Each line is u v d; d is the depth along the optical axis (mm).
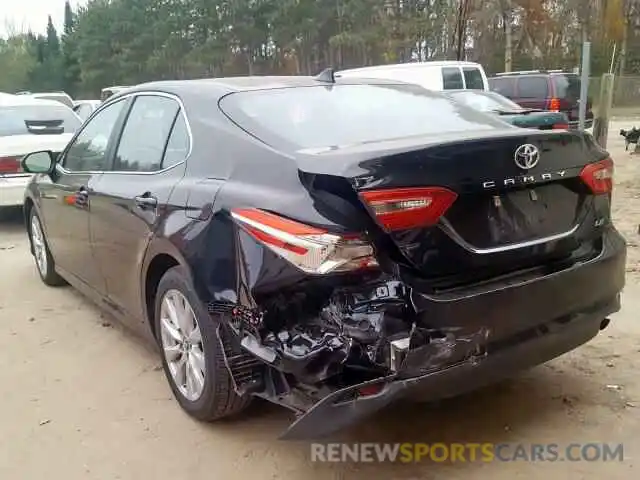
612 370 4070
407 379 2738
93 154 4867
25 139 8680
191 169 3611
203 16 41969
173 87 4141
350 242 2729
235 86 3895
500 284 2969
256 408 3783
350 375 2803
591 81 27094
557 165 3148
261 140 3324
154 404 3914
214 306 3168
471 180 2877
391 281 2779
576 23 35688
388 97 4000
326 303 2820
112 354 4652
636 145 15742
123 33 48406
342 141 3314
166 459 3363
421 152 2816
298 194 2902
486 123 3758
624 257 3498
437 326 2795
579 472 3121
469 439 3414
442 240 2844
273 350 2896
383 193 2723
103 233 4441
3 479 3260
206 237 3229
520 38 35750
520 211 3062
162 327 3832
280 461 3301
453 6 21953
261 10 39938
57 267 5785
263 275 2908
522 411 3650
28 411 3896
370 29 35656
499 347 2955
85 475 3268
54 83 64312
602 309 3371
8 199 8469
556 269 3172
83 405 3945
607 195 3453
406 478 3123
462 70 16094
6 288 6293
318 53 39188
